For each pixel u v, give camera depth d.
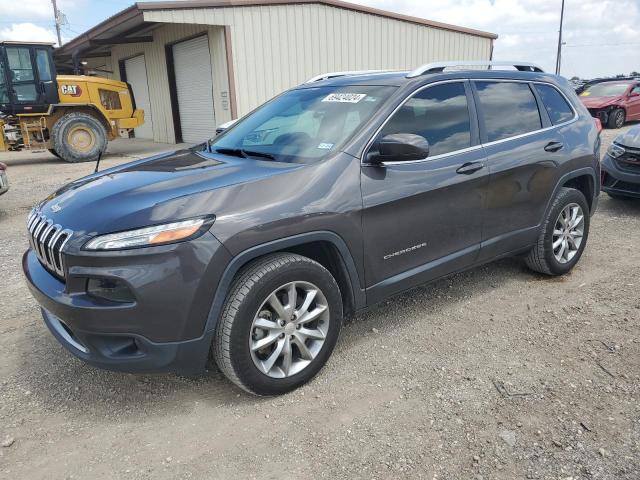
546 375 3.15
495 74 4.13
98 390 3.11
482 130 3.87
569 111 4.65
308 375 3.08
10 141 13.24
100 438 2.69
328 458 2.51
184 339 2.66
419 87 3.58
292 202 2.88
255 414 2.86
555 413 2.79
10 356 3.49
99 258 2.52
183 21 12.95
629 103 18.09
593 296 4.24
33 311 4.18
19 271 5.11
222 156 3.54
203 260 2.61
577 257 4.73
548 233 4.41
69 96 13.84
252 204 2.78
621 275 4.66
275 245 2.81
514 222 4.12
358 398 2.98
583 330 3.69
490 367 3.26
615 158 6.75
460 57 18.66
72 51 20.16
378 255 3.29
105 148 14.18
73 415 2.88
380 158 3.16
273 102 4.24
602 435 2.61
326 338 3.12
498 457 2.49
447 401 2.92
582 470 2.39
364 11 15.62
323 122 3.51
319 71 15.25
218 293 2.69
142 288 2.52
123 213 2.63
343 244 3.08
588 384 3.04
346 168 3.12
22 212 7.79
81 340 2.69
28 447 2.63
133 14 12.82
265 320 2.86
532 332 3.70
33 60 12.98
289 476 2.40
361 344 3.58
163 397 3.04
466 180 3.65
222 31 13.73
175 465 2.49
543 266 4.52
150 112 19.70
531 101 4.33
